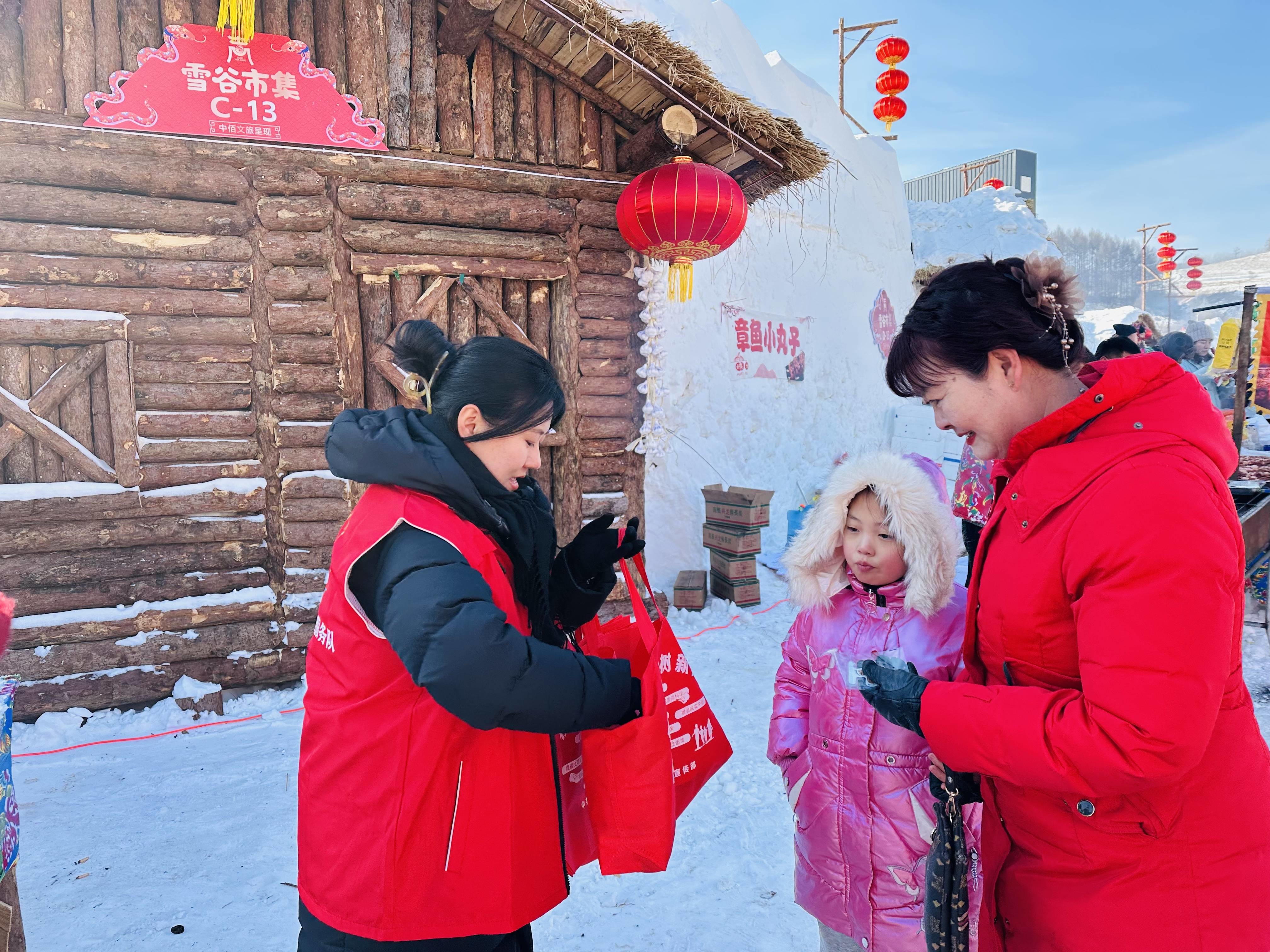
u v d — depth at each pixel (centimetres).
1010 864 124
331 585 135
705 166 461
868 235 1040
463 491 130
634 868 143
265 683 457
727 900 266
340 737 131
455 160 502
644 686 142
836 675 170
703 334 770
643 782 140
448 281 502
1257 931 106
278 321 455
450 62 497
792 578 179
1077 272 119
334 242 469
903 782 159
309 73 457
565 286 539
